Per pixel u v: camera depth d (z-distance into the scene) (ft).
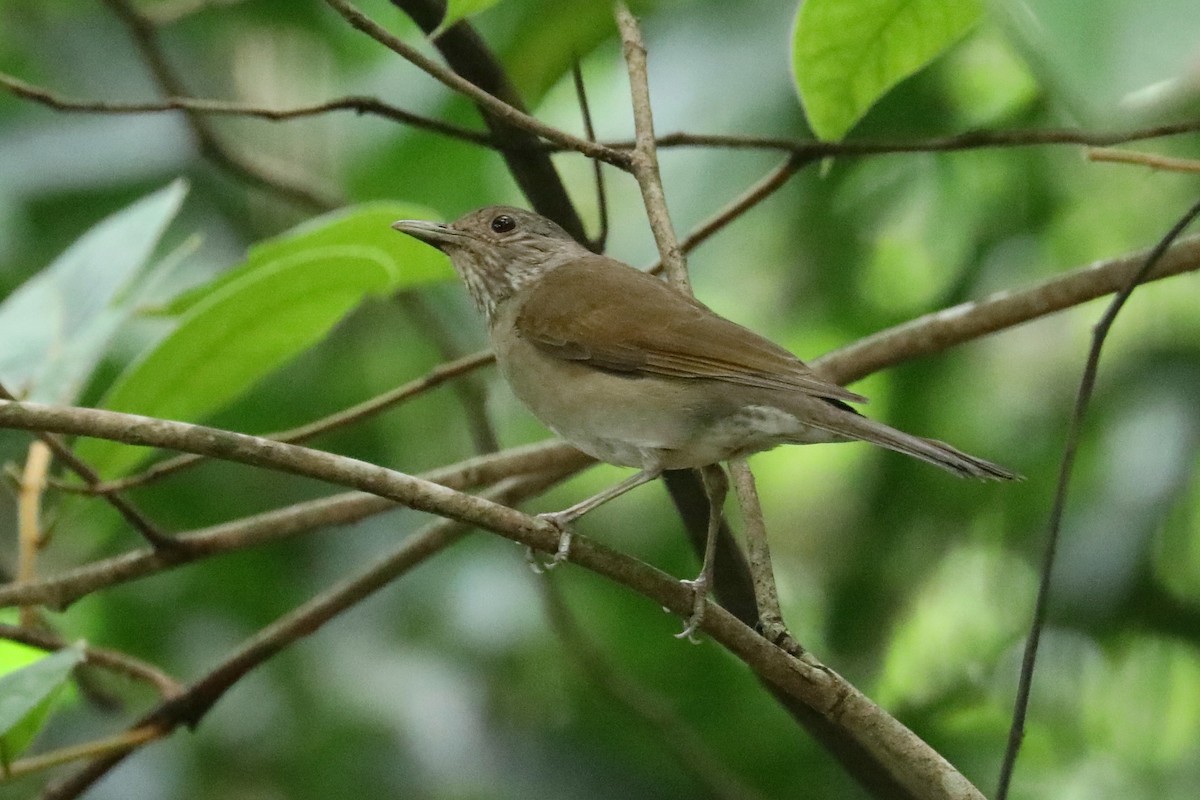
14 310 28.35
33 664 19.94
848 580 39.40
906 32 23.18
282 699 37.99
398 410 45.29
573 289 25.53
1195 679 39.37
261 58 47.09
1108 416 35.27
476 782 36.24
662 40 36.32
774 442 23.02
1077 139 23.98
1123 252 38.55
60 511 27.17
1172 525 34.35
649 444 23.75
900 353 27.84
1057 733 39.37
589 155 23.45
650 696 35.63
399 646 38.55
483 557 39.68
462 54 25.41
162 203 29.63
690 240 28.02
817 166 37.55
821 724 26.45
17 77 41.57
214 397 26.99
